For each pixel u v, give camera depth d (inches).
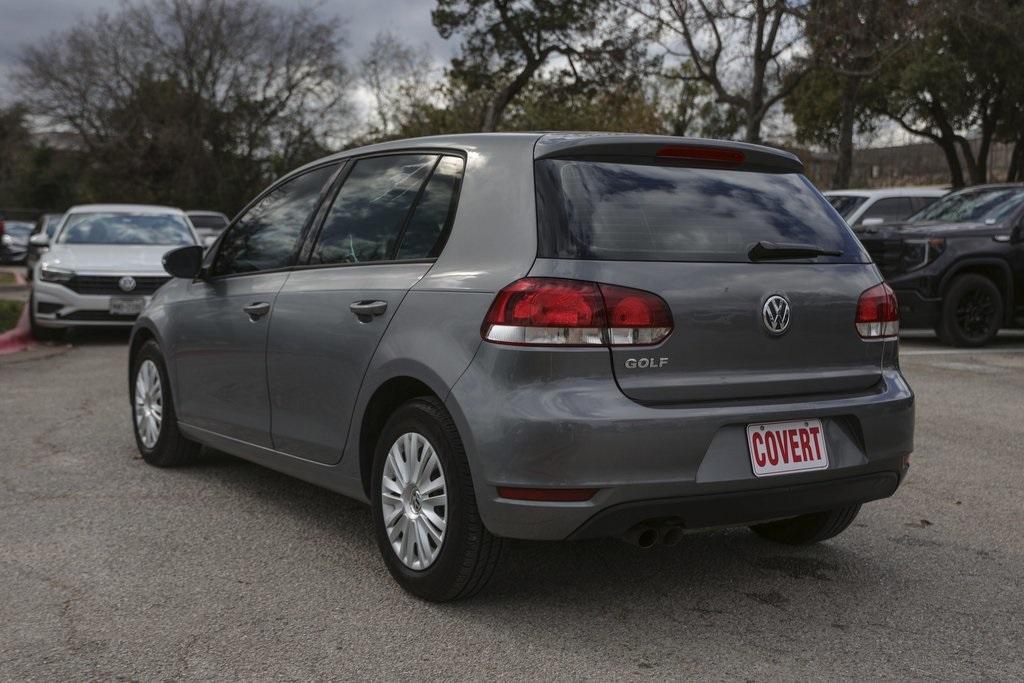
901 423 153.2
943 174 1855.3
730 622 143.8
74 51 1957.4
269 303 185.2
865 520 197.5
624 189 143.1
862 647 135.5
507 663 128.9
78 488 215.2
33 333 496.4
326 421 169.2
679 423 133.0
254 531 185.8
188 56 1943.9
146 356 234.7
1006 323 485.1
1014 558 174.4
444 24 1307.8
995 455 253.0
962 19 1121.4
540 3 1273.4
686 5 987.9
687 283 137.6
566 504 130.6
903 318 482.6
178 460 232.2
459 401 136.9
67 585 156.3
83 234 526.0
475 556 140.9
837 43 951.6
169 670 126.0
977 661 131.4
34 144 2522.1
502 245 140.5
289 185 199.5
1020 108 1321.4
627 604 150.4
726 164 155.0
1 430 275.7
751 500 138.6
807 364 146.8
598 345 132.0
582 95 1363.2
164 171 2016.5
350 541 180.2
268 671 125.9
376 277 159.8
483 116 1617.9
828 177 1790.1
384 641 135.6
